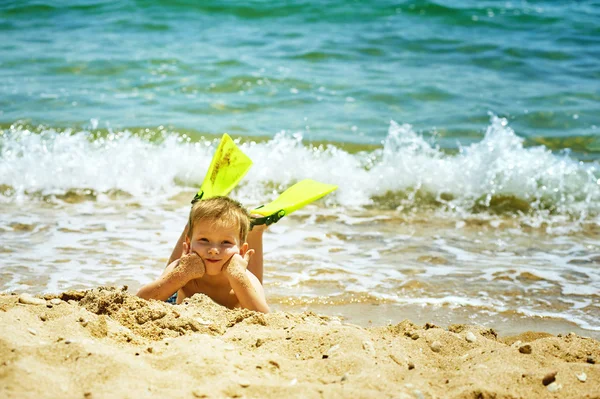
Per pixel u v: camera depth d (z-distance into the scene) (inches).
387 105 625.9
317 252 364.5
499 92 658.2
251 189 484.1
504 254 370.6
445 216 440.1
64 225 392.5
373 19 859.4
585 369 193.8
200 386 167.9
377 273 336.2
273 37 800.3
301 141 545.0
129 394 159.5
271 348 203.0
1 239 365.7
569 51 764.6
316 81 676.7
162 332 209.5
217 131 558.6
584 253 375.2
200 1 878.4
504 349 208.5
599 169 504.1
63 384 161.5
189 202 447.8
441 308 297.1
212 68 701.9
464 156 520.7
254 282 252.1
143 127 560.1
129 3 880.3
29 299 227.8
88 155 512.4
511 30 823.7
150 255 347.6
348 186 482.6
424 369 195.3
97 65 706.8
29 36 792.3
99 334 197.6
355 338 205.6
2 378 158.9
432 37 801.6
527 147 542.0
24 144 525.0
